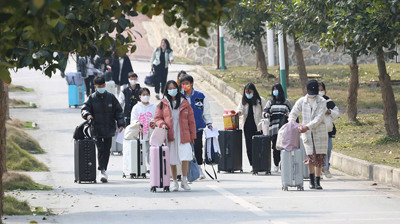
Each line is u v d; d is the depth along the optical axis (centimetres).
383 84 4950
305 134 3475
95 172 3803
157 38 12081
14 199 2908
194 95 3900
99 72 7356
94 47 2295
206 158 3950
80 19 2119
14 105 7231
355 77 5691
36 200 3142
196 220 2588
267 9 6275
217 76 8838
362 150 4578
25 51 1911
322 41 4547
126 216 2694
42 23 1368
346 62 10806
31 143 5056
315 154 3478
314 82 3453
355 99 5703
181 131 3419
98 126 3844
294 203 3016
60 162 4644
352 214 2728
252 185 3659
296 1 5100
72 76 7194
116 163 4688
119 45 2261
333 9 4512
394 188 3547
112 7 2172
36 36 1402
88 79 7375
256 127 4259
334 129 3953
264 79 8481
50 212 2809
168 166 3416
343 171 4281
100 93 3850
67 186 3662
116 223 2536
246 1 6216
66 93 8119
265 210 2825
